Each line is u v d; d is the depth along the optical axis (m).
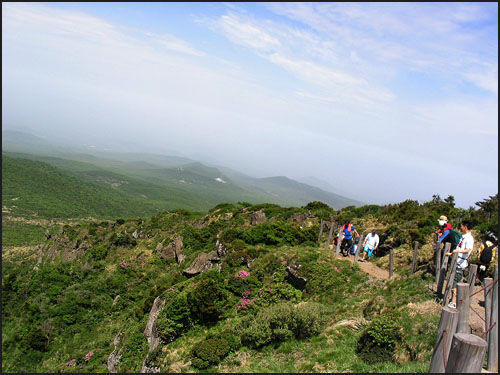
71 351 28.20
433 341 9.60
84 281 40.41
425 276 14.84
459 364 5.11
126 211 172.38
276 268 20.92
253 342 14.02
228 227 40.94
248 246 25.44
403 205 30.58
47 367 26.41
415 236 20.08
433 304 11.76
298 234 27.23
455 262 11.05
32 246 95.00
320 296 17.27
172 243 42.31
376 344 10.43
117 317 33.66
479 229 18.48
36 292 37.97
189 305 18.45
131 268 41.59
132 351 19.97
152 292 33.50
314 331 13.09
